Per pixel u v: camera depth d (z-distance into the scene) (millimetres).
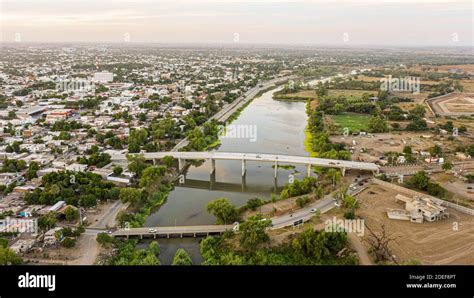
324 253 189375
